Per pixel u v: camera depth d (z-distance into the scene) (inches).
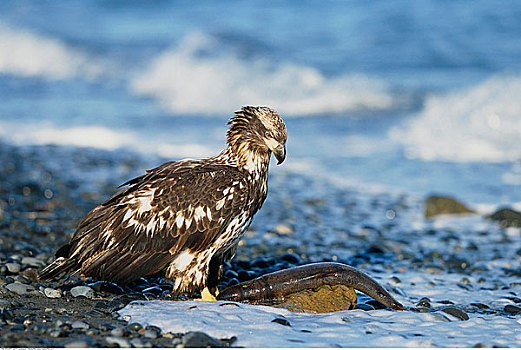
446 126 925.8
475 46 1369.3
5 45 1407.5
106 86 1284.4
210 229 311.1
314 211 618.2
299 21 1595.7
